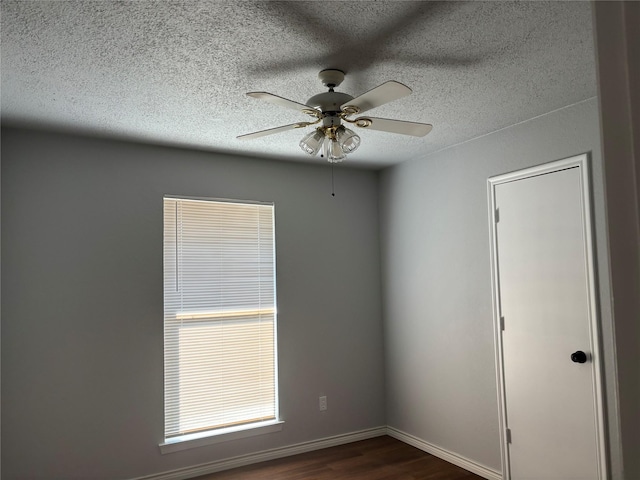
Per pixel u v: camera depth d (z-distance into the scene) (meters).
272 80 2.56
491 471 3.48
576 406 2.93
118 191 3.55
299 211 4.32
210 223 3.92
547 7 1.89
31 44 2.12
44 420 3.20
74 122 3.16
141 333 3.54
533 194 3.22
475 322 3.65
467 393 3.70
